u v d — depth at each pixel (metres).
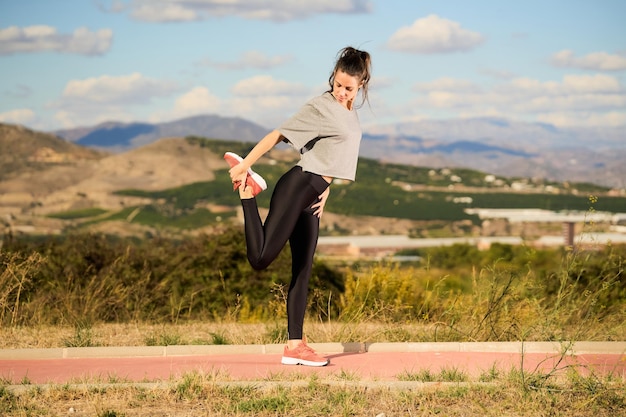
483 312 8.06
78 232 14.35
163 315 11.38
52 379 5.50
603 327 8.11
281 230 5.79
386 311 9.42
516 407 4.68
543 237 198.12
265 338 7.67
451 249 51.53
